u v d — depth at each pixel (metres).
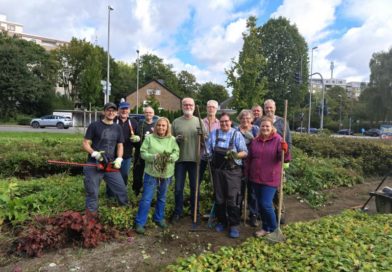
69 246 4.65
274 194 5.40
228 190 5.27
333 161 10.95
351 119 71.69
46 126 37.72
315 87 110.31
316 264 3.73
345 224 5.30
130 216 5.30
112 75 70.62
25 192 6.39
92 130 5.27
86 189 5.15
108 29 31.31
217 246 4.97
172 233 5.28
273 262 3.93
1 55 48.38
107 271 4.16
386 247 4.24
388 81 54.75
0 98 49.06
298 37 46.66
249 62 13.79
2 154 8.91
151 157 5.24
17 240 4.54
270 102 6.04
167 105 55.34
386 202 6.51
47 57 57.88
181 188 5.79
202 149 5.70
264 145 5.20
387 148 11.90
